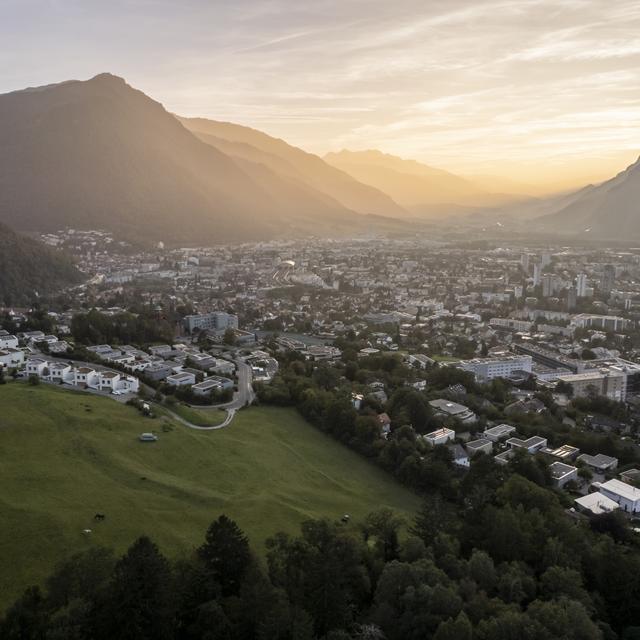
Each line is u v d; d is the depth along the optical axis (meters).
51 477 188.00
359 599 142.12
